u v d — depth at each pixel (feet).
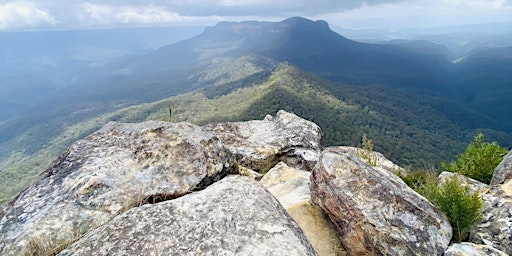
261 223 13.20
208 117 531.91
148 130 23.12
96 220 15.90
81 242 12.63
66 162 20.11
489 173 29.63
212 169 21.47
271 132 37.32
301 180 24.22
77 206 16.46
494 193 21.47
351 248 16.72
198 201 14.60
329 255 16.85
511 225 17.84
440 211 18.13
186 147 21.99
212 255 11.56
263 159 30.45
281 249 11.93
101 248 12.10
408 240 15.34
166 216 13.67
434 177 25.96
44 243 14.16
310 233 18.06
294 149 33.12
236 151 30.60
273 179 25.61
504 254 15.06
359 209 16.60
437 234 15.92
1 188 371.35
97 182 17.65
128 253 11.77
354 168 18.84
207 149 22.63
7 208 16.65
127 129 24.21
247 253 11.62
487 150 31.53
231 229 12.76
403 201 16.83
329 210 18.34
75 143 22.53
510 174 25.02
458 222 17.58
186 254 11.66
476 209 17.84
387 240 15.42
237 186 15.72
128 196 17.66
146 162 20.34
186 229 12.82
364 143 31.09
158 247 12.01
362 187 17.74
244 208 13.98
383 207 16.58
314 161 32.37
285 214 14.52
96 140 23.16
